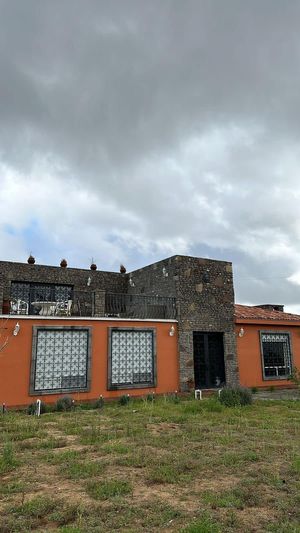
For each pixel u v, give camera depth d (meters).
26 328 13.16
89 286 18.98
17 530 3.95
